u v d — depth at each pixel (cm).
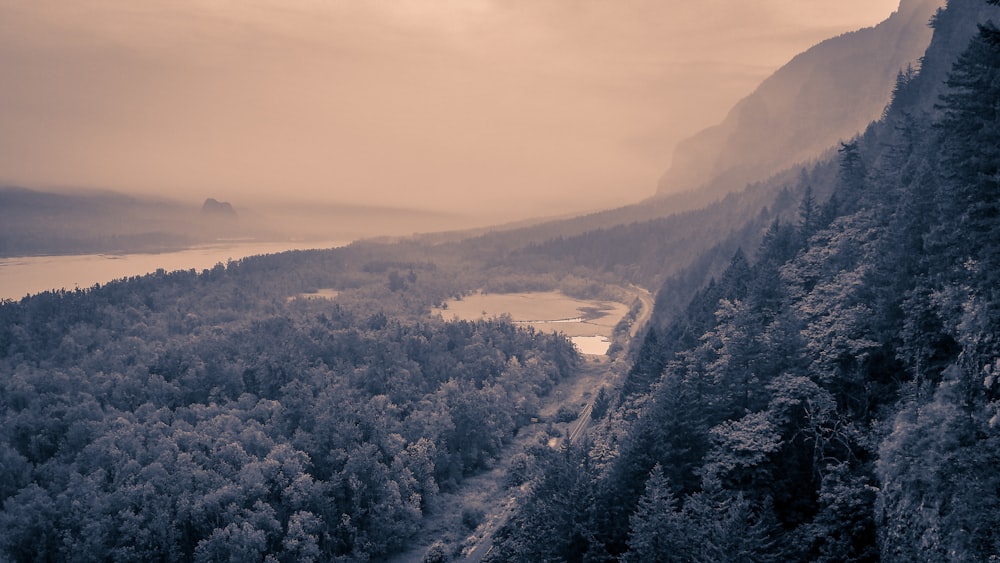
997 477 3831
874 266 6906
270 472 12619
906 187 8306
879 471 4884
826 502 5406
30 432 14925
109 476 13212
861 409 5931
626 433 7625
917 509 4394
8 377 18288
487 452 16300
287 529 11806
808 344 6594
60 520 11562
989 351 4534
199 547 10744
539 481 7794
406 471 13200
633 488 6303
